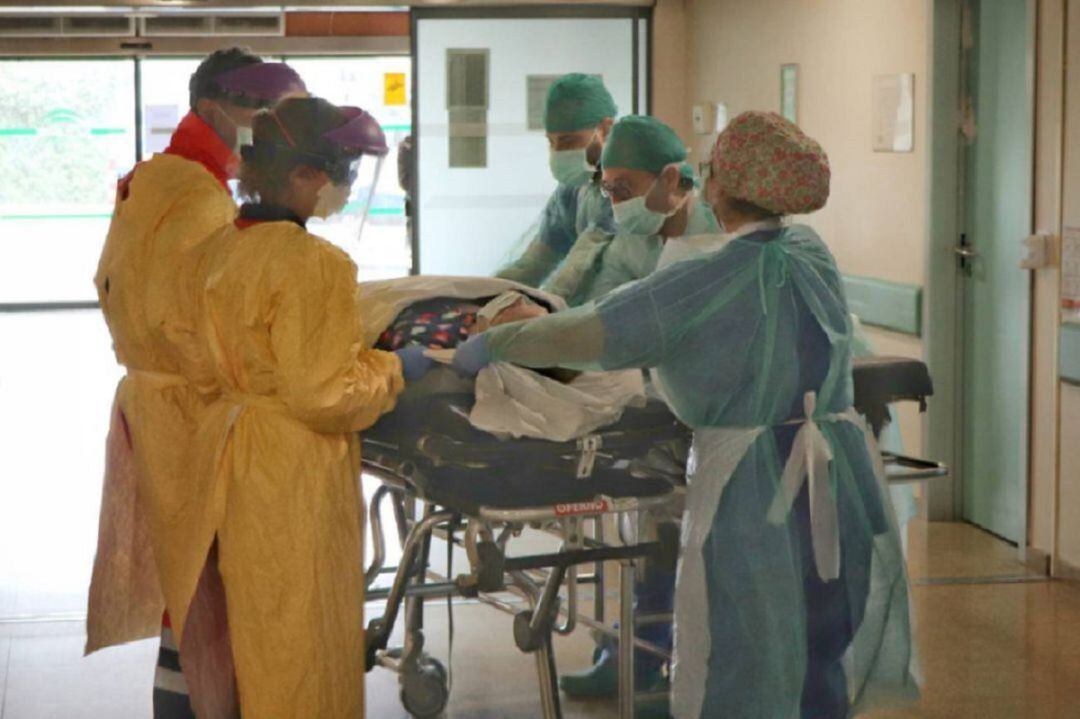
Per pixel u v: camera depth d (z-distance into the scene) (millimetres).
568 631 3133
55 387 8781
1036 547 5008
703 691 2609
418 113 6941
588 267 3404
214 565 2820
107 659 4148
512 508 2557
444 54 6930
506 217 7035
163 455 2900
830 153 6328
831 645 2678
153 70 12203
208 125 3035
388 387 2592
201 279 2693
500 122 7000
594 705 3596
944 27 5398
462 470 2746
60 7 6773
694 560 2617
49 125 12586
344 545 2656
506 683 3697
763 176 2562
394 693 3818
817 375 2623
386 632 2918
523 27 6980
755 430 2609
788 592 2590
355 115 2648
